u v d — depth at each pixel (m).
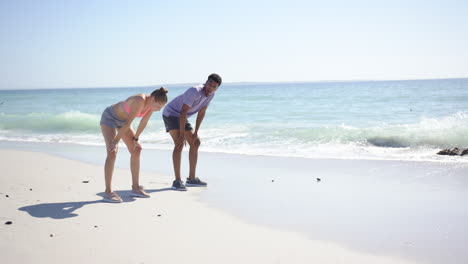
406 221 3.81
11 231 3.39
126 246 3.11
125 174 6.18
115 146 4.32
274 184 5.48
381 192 4.96
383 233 3.49
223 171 6.48
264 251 3.08
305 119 15.59
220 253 3.02
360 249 3.14
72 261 2.80
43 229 3.46
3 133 14.03
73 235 3.33
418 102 21.92
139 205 4.33
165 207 4.28
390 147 8.93
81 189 5.00
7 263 2.74
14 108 28.86
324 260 2.92
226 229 3.59
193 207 4.30
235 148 9.18
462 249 3.11
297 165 6.93
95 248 3.05
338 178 5.83
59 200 4.44
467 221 3.77
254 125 13.73
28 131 14.48
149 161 7.49
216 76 5.01
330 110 18.94
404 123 13.20
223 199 4.66
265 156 7.93
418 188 5.13
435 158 7.31
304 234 3.47
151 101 4.34
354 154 8.08
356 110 18.53
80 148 9.52
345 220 3.87
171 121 5.24
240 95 40.12
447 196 4.69
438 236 3.40
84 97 52.84
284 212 4.14
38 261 2.79
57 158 7.69
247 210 4.21
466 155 7.48
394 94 31.19
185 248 3.11
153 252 3.01
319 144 9.48
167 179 5.82
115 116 4.39
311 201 4.57
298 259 2.94
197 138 5.41
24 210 4.03
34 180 5.54
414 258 2.96
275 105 23.52
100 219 3.78
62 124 15.16
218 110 20.62
